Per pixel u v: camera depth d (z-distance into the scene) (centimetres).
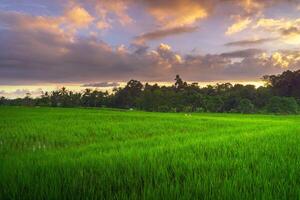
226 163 732
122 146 1136
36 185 521
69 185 529
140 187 543
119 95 13462
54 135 1603
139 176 602
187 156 834
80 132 1758
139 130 2003
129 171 643
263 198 457
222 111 11675
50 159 816
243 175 604
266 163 715
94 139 1522
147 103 12156
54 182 538
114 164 714
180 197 471
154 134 1814
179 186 536
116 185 547
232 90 13562
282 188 511
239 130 1948
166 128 2192
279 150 928
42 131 1766
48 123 2372
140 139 1427
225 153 895
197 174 624
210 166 705
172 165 704
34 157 871
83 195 487
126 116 3734
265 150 939
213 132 1820
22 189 506
